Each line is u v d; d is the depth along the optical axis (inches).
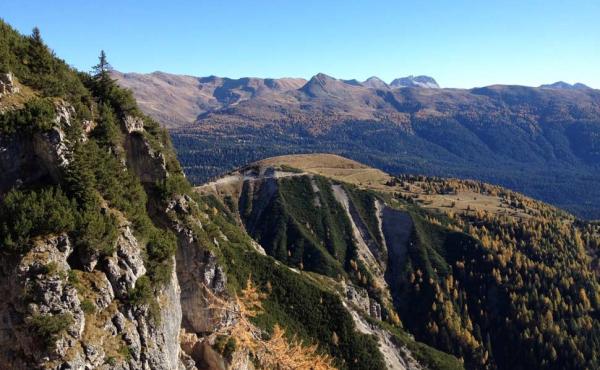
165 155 2647.6
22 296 1582.2
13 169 1855.3
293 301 5103.3
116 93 2384.4
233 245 5177.2
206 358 2578.7
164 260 2146.9
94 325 1701.5
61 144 1897.1
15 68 2026.3
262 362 2679.6
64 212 1737.2
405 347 6033.5
